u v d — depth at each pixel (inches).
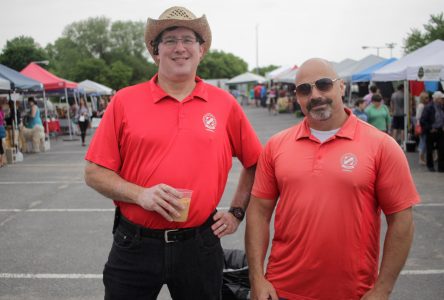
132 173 91.7
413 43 1665.8
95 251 192.9
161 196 84.0
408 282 157.2
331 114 84.6
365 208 82.7
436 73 390.9
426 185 316.5
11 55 2418.8
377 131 85.3
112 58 2755.9
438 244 194.5
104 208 270.4
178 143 90.1
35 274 168.6
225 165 96.9
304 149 86.3
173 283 92.9
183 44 91.8
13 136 495.5
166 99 92.0
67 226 232.5
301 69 87.6
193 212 89.9
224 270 122.5
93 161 91.4
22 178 382.9
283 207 87.7
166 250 89.6
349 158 82.3
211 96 96.4
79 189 330.6
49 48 2974.9
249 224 93.9
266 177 92.4
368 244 83.8
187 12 93.4
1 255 189.6
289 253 87.4
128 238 91.0
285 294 87.7
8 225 236.7
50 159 509.4
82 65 2394.2
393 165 82.0
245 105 2017.7
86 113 658.2
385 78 480.1
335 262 82.7
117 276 92.4
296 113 1087.0
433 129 362.0
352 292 83.1
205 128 92.3
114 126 92.4
